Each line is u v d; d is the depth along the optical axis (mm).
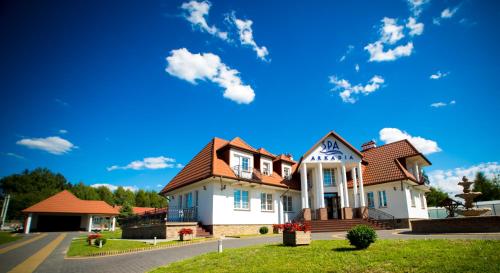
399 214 25766
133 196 103250
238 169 24859
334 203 29297
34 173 85250
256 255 10820
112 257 14453
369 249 10406
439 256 8539
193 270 9477
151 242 18125
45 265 13453
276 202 28062
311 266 8617
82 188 88812
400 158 28859
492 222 14445
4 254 17625
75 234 37031
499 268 7008
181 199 28047
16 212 69188
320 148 28594
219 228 22719
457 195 22156
